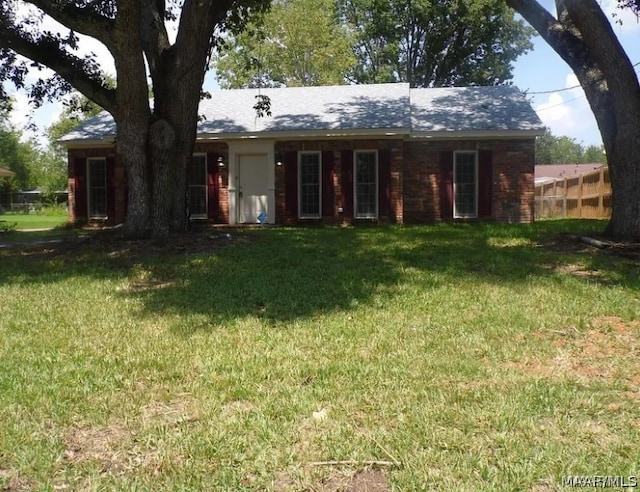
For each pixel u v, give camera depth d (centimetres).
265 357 398
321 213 1664
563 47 939
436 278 672
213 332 468
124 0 858
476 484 231
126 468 252
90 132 1794
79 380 359
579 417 293
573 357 391
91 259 866
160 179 1003
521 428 281
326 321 494
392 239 1080
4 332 484
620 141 868
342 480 239
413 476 237
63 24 917
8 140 4862
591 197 1686
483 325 471
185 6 984
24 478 245
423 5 3077
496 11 3108
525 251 862
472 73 3400
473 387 337
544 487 230
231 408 314
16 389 341
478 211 1667
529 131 1611
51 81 1174
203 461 254
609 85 861
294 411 304
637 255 776
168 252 895
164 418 303
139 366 385
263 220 1681
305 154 1669
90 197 1809
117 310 559
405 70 3484
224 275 722
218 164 1705
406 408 305
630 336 435
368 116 1670
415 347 417
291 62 3419
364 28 3434
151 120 998
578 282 624
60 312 555
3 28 949
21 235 1520
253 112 1806
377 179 1634
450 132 1638
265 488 232
